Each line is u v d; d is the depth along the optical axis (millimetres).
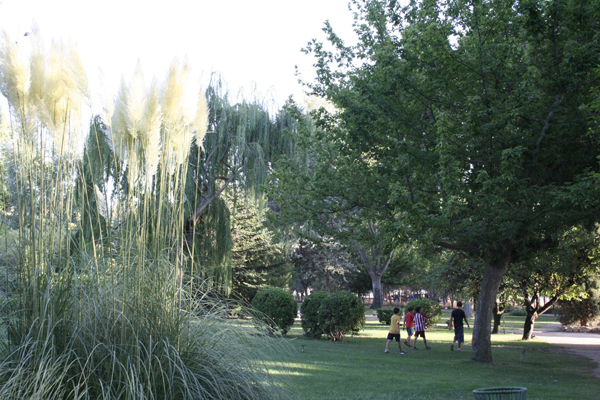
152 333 3848
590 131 8750
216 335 4270
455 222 10820
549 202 9688
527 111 10242
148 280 4094
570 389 8641
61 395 3217
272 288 18562
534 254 12938
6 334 3674
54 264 4027
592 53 9078
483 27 10406
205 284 4793
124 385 3383
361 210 14539
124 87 4289
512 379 9672
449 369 10844
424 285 44812
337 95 12938
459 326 15180
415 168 11758
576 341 19734
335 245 37375
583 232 14453
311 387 7516
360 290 49938
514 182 9625
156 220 4426
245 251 26344
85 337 3705
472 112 9773
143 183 4531
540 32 9727
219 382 3783
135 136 4246
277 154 18984
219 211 17891
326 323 17062
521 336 22062
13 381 3197
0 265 3873
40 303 3654
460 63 10422
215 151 17766
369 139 11969
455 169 9633
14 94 4004
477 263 18719
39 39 4164
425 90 11344
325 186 13648
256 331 4570
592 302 24984
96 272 4035
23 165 4008
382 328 24766
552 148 10250
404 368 10617
